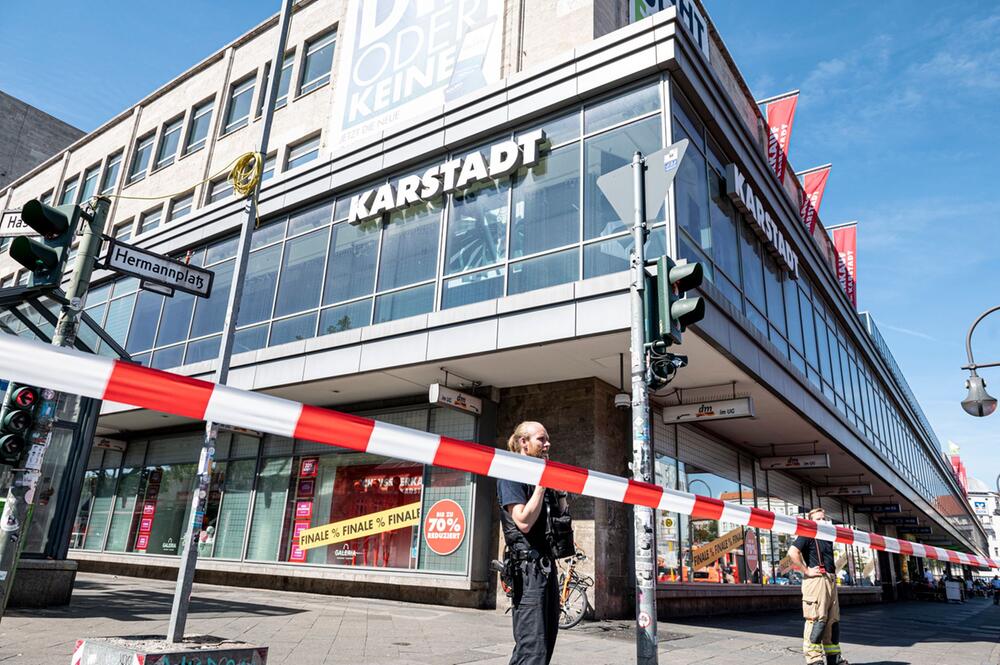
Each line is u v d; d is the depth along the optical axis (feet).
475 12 47.39
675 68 32.94
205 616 27.37
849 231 79.30
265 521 47.01
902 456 92.53
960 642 33.47
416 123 41.96
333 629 25.82
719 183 38.09
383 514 41.24
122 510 58.39
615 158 33.30
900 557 114.93
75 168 89.45
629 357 33.47
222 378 20.06
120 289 61.36
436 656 20.85
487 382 39.40
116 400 7.35
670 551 39.01
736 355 32.60
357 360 38.32
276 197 48.70
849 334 67.77
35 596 26.45
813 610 21.79
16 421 15.81
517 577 9.57
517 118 37.32
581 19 41.32
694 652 24.88
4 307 29.73
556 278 33.01
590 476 11.13
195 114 74.18
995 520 341.41
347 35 57.57
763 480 55.62
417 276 38.99
